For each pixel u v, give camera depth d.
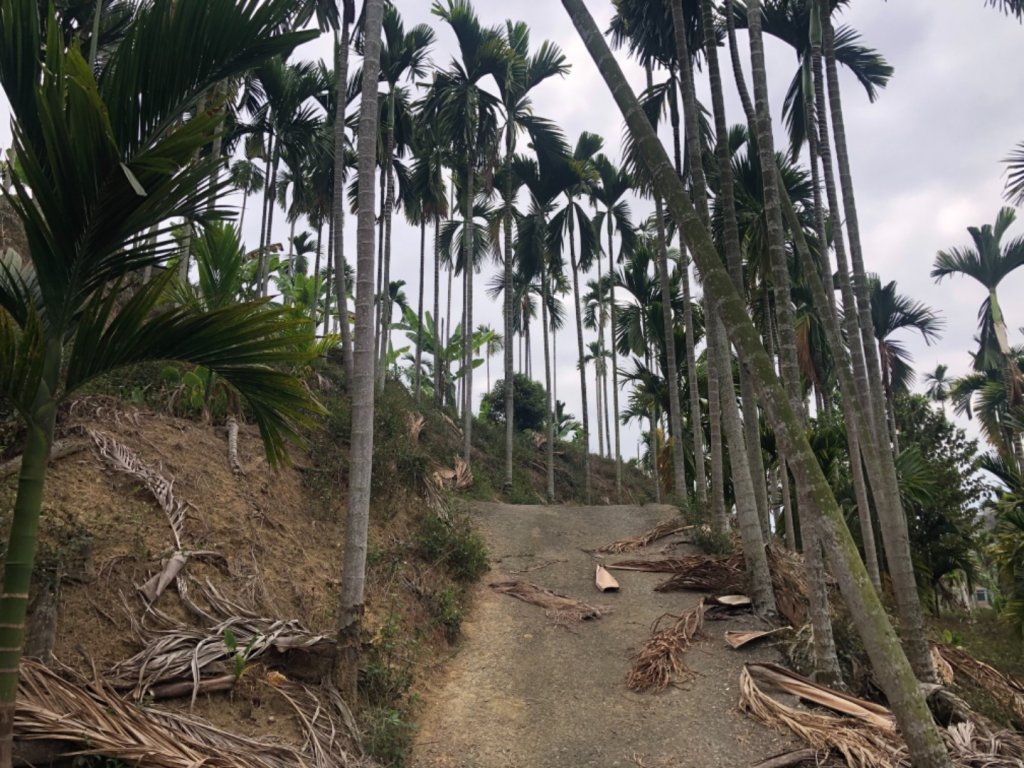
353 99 15.86
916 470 13.38
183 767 3.31
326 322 16.70
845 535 3.89
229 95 3.28
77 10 9.04
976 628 14.69
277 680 4.69
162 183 2.85
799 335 13.71
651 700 6.05
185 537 5.54
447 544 8.85
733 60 10.07
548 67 17.02
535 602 8.41
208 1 3.06
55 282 2.90
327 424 9.34
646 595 8.72
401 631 6.66
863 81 11.06
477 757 5.11
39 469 2.72
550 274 22.41
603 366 28.16
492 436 23.56
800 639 6.75
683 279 14.35
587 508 13.56
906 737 3.60
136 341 3.06
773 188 6.95
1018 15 8.25
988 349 18.44
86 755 3.20
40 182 2.71
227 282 7.46
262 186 19.08
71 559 4.48
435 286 23.58
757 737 5.29
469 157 16.77
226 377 3.51
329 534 7.50
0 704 2.47
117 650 4.27
